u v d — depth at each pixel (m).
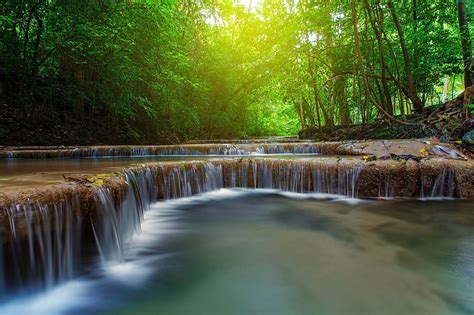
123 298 2.03
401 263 2.61
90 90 9.04
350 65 11.73
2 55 7.30
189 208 4.37
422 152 5.48
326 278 2.33
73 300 1.99
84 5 7.83
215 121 18.14
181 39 11.83
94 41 7.25
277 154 8.33
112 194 2.63
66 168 3.75
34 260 1.88
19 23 6.86
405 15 10.66
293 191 5.26
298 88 14.62
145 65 9.62
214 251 2.89
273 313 1.88
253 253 2.84
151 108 10.52
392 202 4.60
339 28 11.26
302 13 10.89
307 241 3.15
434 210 4.16
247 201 4.76
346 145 7.41
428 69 10.07
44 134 7.90
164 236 3.31
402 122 8.69
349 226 3.62
